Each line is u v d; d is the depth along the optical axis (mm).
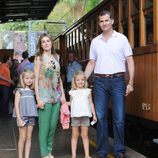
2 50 20906
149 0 7914
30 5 19562
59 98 7008
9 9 20625
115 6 10148
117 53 6926
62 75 17125
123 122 6949
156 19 7500
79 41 15062
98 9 11828
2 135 9820
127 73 8766
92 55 7180
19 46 31719
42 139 6926
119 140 6938
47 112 6875
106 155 7051
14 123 12141
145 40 8133
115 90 6938
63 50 19875
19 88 6656
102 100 7016
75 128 6953
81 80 6871
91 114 6910
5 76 14117
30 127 6730
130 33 9008
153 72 7586
